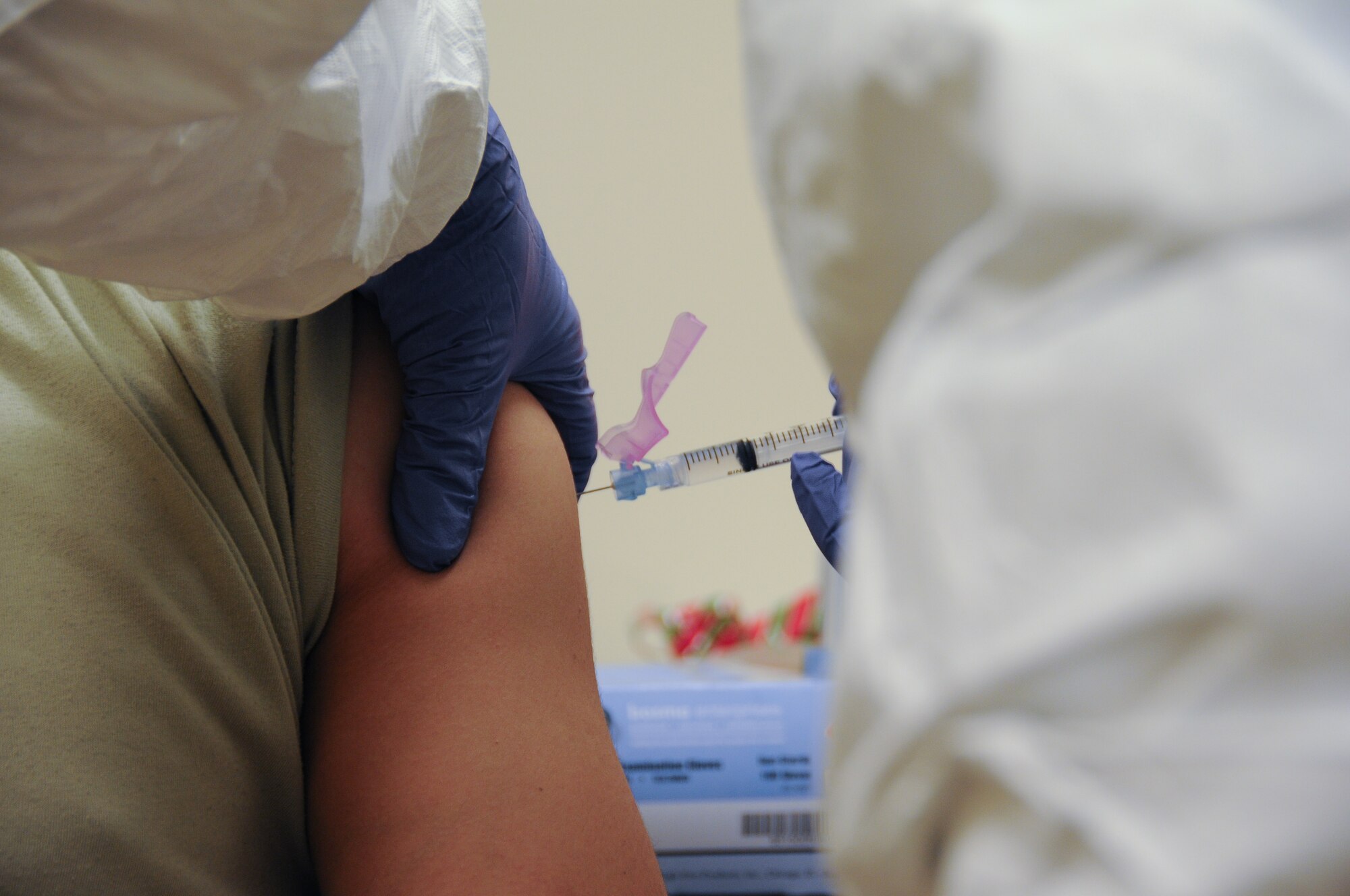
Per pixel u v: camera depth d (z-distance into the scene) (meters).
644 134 1.20
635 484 0.86
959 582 0.36
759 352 1.25
